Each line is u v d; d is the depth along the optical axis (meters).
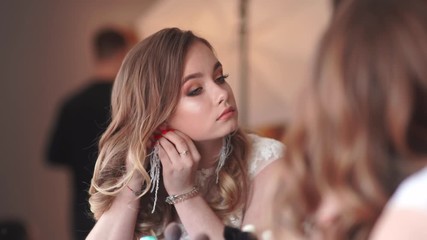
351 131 1.15
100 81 3.81
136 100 1.84
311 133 1.19
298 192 1.22
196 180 1.89
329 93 1.17
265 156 1.88
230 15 4.61
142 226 1.92
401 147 1.13
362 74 1.14
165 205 1.91
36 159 5.11
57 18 5.09
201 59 1.82
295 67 4.57
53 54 5.09
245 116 4.61
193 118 1.81
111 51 3.95
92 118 3.71
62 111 3.77
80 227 3.55
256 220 1.81
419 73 1.12
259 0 4.61
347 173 1.16
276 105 4.61
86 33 5.09
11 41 5.06
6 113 5.08
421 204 1.10
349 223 1.18
